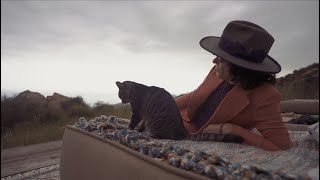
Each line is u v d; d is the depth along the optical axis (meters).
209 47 0.98
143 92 1.08
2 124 5.27
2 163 2.12
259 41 0.91
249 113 0.95
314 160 0.78
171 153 0.80
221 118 0.99
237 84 0.97
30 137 3.73
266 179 0.64
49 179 1.72
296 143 0.92
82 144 1.11
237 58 0.92
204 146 0.92
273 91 0.92
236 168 0.69
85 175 1.06
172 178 0.72
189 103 1.11
